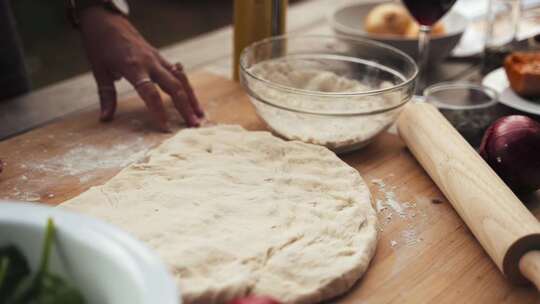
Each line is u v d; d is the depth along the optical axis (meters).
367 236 0.76
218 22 3.07
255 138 0.98
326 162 0.92
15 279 0.55
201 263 0.69
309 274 0.68
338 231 0.76
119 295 0.50
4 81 1.21
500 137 0.88
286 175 0.88
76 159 0.97
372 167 0.98
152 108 1.05
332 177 0.89
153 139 1.04
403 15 1.33
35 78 2.47
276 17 1.23
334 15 1.44
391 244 0.79
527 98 1.10
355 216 0.79
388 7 1.36
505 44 1.33
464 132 1.03
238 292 0.65
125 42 1.08
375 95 0.95
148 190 0.83
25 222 0.55
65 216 0.55
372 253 0.76
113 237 0.53
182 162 0.91
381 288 0.71
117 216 0.76
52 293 0.53
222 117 1.12
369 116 0.97
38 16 3.08
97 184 0.90
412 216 0.85
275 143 0.96
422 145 0.94
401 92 0.97
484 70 1.33
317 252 0.72
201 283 0.66
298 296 0.66
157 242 0.72
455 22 1.43
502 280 0.73
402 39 1.26
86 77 1.31
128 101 1.18
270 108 1.00
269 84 0.97
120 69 1.07
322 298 0.68
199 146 0.96
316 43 1.17
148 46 1.13
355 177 0.89
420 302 0.69
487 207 0.76
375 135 1.02
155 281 0.48
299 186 0.86
